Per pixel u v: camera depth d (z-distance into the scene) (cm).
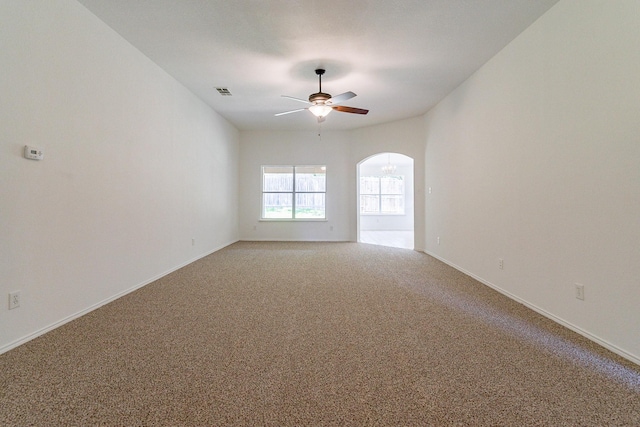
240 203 735
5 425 128
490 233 346
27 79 210
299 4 255
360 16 272
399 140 624
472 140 390
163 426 128
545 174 258
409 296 310
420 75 397
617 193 194
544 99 259
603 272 203
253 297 305
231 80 420
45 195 225
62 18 238
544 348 199
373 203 1125
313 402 144
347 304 285
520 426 129
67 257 244
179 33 301
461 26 284
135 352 192
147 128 355
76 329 228
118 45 304
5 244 197
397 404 143
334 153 727
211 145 552
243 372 170
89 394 149
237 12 267
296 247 634
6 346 196
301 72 392
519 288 293
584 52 217
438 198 511
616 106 193
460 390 154
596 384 159
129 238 323
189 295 311
